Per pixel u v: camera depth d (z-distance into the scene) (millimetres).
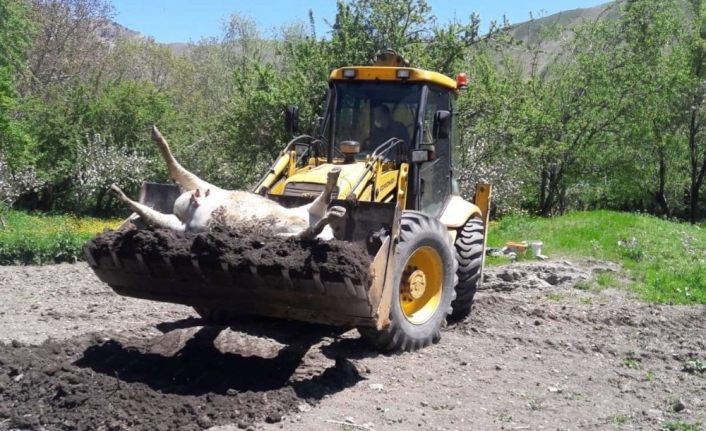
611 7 28875
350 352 6738
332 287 5527
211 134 24984
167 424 4863
